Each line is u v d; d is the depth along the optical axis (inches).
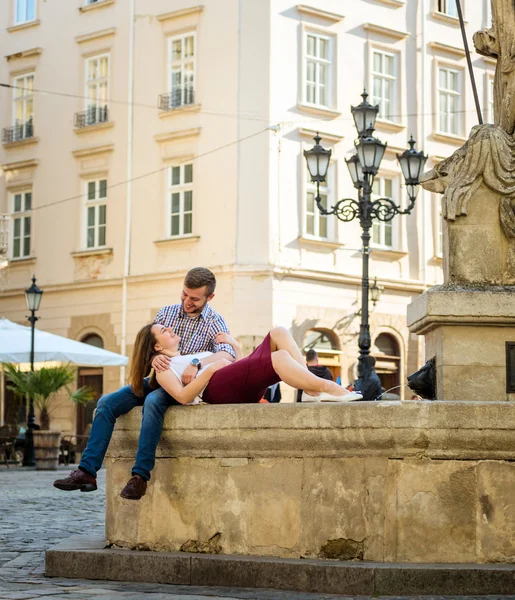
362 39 1387.8
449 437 248.4
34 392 1069.8
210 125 1321.4
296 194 1311.5
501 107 316.2
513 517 248.5
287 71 1310.3
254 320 1273.4
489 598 234.2
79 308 1427.2
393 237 1416.1
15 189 1513.3
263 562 255.6
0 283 1502.2
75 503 584.1
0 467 1060.5
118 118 1411.2
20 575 289.0
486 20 1519.4
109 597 242.2
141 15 1393.9
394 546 250.8
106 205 1417.3
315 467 259.4
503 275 302.5
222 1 1320.1
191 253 1330.0
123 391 292.4
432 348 309.6
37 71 1499.8
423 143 1448.1
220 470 271.1
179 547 276.1
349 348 1343.5
